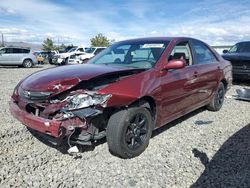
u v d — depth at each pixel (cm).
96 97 330
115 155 378
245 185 315
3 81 1128
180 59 429
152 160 371
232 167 355
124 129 354
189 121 538
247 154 393
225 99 752
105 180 321
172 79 425
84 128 332
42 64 2820
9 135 439
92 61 488
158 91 395
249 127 511
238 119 561
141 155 384
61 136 325
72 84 341
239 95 746
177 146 417
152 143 425
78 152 379
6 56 2142
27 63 2233
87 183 314
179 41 479
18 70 1866
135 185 312
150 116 394
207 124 522
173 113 448
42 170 338
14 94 404
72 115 326
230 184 317
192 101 499
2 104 648
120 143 354
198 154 391
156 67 411
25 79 414
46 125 327
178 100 450
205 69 528
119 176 329
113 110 354
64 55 2383
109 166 352
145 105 388
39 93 348
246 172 343
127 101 348
